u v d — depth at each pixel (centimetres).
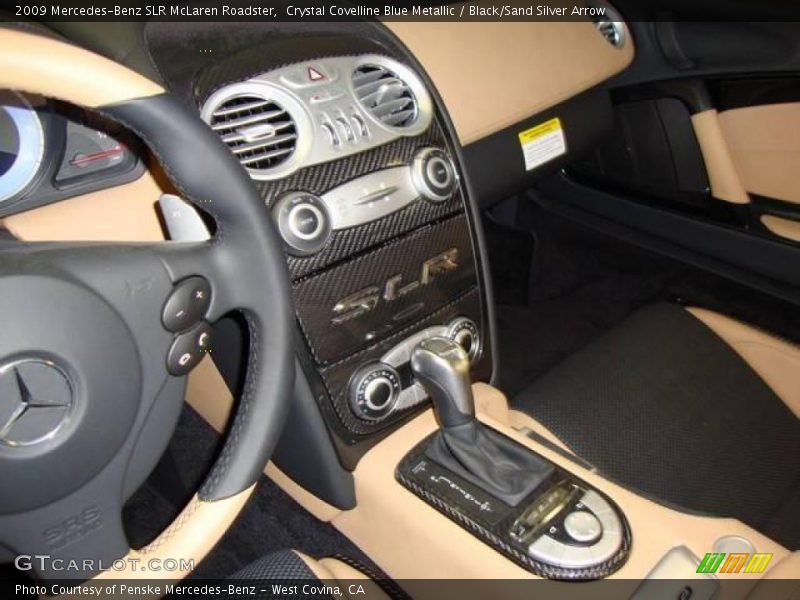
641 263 191
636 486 108
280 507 136
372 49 103
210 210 67
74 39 85
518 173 142
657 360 124
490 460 93
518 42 133
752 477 110
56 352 59
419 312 103
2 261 58
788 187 156
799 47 139
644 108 172
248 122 89
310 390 94
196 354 68
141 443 68
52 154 86
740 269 175
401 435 103
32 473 60
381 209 95
